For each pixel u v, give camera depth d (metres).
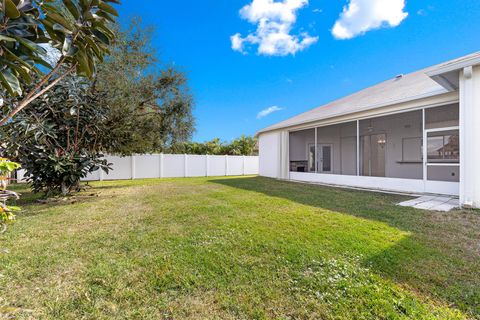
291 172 11.82
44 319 1.78
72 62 2.34
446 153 8.12
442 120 8.26
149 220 4.33
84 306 1.93
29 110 5.86
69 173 6.61
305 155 13.72
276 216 4.47
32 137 5.91
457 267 2.49
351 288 2.13
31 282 2.27
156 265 2.59
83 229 3.84
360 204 5.54
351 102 10.52
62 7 4.43
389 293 2.06
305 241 3.19
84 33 2.20
